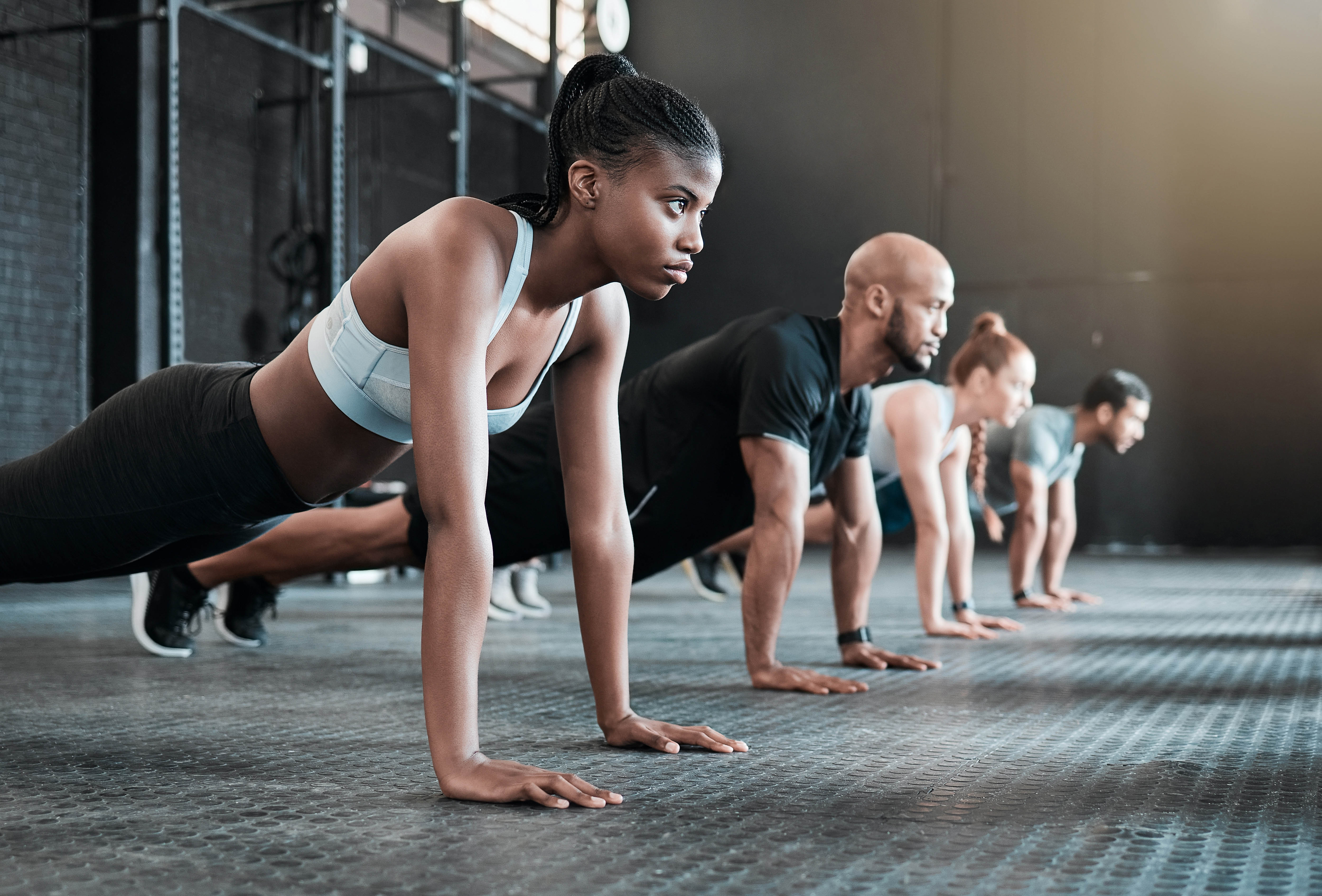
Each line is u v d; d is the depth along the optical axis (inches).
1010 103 428.5
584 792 49.1
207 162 301.3
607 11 431.5
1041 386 426.3
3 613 164.6
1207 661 105.2
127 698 83.5
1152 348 414.9
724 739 62.8
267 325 321.4
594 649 64.1
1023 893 37.3
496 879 38.8
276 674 97.4
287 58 328.2
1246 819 47.0
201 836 44.5
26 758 60.7
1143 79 416.2
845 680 86.5
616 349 62.2
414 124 373.4
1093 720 72.7
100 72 278.1
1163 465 412.5
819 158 444.5
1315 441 399.2
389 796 51.3
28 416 263.0
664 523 92.5
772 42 449.4
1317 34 400.5
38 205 265.9
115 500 62.0
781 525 87.0
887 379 424.8
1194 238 411.5
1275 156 404.5
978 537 419.8
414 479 343.9
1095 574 270.8
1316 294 400.2
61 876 39.2
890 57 438.0
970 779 55.0
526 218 53.9
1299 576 260.8
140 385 62.4
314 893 37.2
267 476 60.1
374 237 355.3
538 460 91.0
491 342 53.6
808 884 38.2
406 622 154.3
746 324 88.9
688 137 50.4
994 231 430.0
